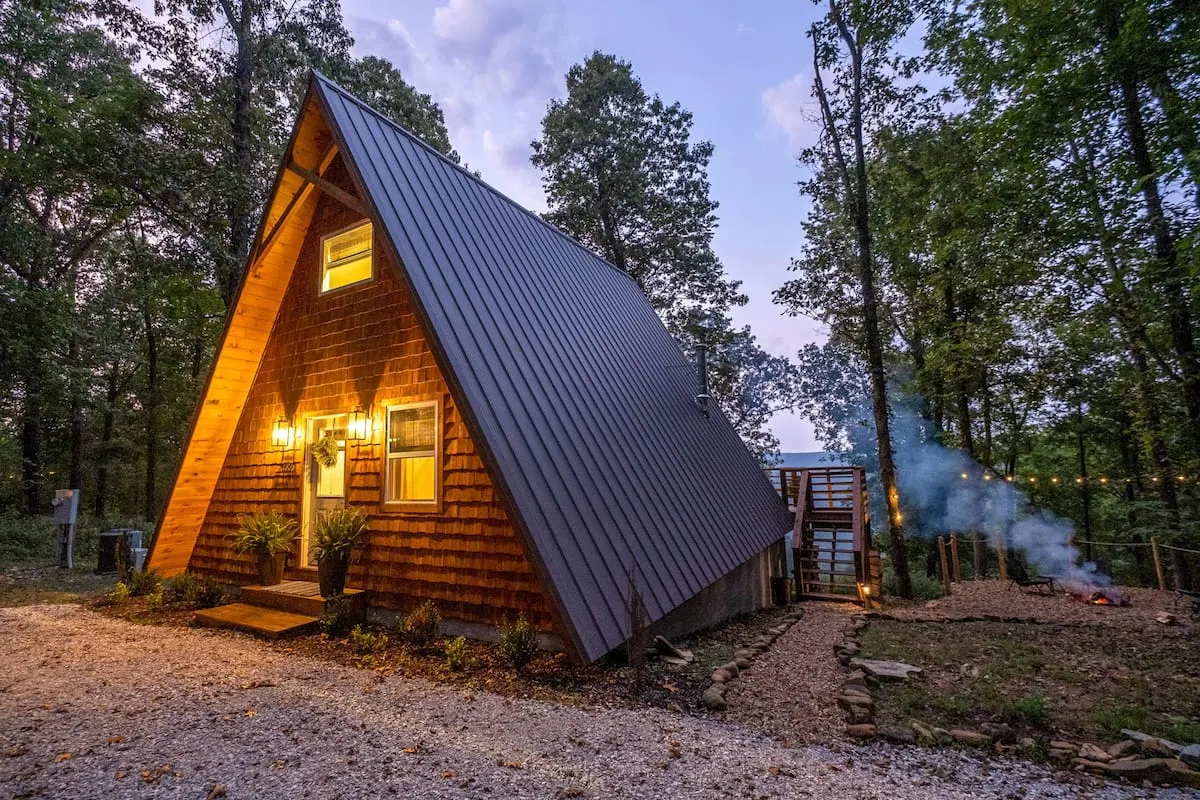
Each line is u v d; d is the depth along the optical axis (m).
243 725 4.10
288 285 9.17
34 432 18.09
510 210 10.55
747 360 28.17
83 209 16.42
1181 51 9.03
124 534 10.49
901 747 4.14
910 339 18.33
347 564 7.15
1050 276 12.11
